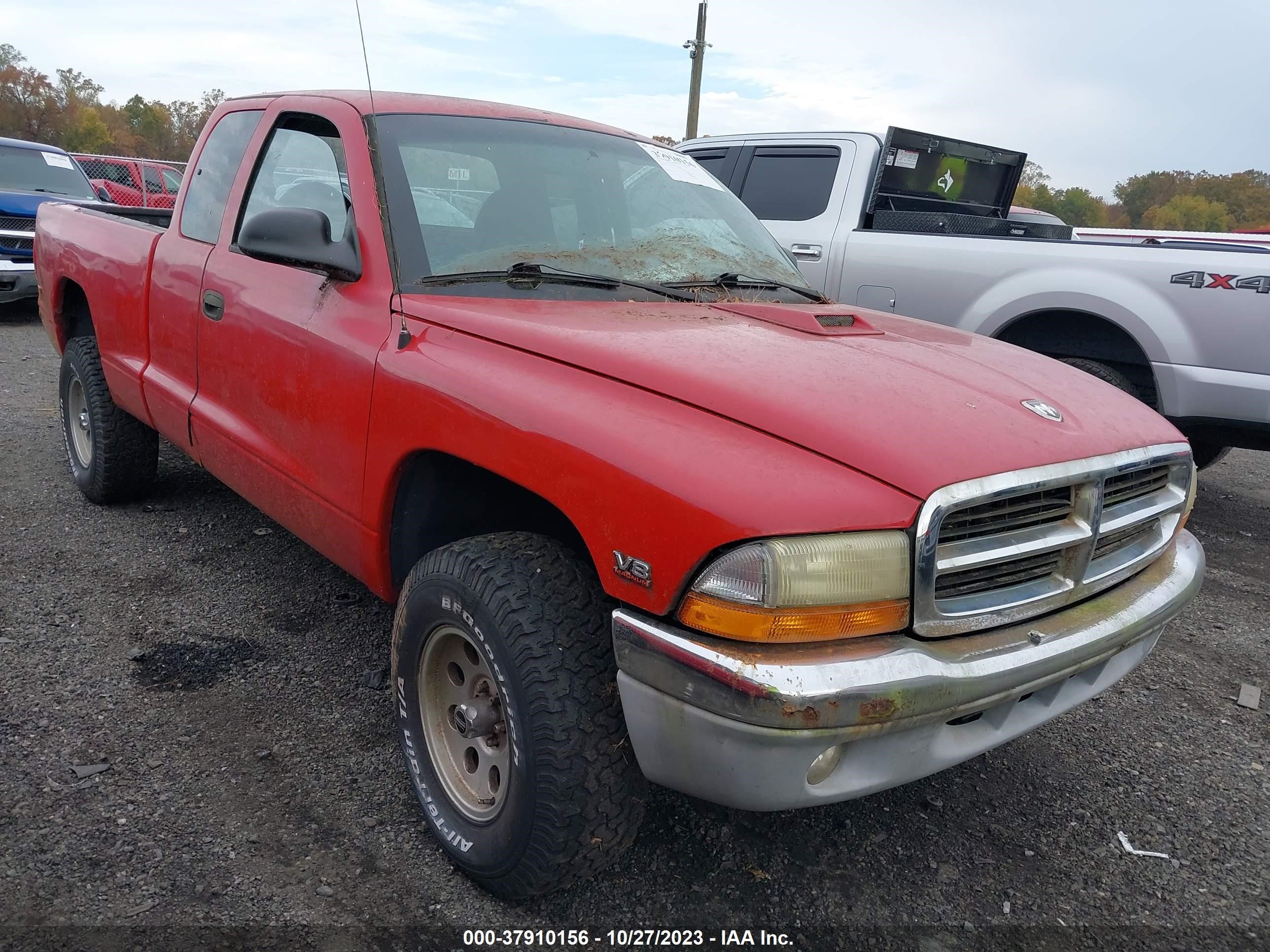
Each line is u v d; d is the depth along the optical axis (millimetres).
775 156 6785
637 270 2918
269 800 2537
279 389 2895
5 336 9430
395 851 2385
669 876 2383
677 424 1932
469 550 2172
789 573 1713
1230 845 2686
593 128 3432
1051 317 5438
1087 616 2186
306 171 3057
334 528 2721
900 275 5910
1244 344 4684
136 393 3916
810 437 1882
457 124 2996
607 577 1909
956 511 1871
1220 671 3799
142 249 3863
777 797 1822
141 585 3793
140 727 2824
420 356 2373
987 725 2107
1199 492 6531
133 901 2139
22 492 4773
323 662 3289
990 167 7258
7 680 3004
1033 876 2502
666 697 1816
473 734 2240
